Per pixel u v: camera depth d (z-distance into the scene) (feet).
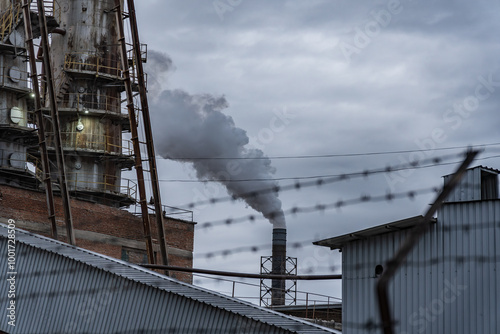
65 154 265.75
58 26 263.70
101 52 275.39
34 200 235.61
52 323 155.84
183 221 270.26
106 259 163.63
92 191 262.88
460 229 130.41
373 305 135.64
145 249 260.01
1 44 244.83
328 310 209.77
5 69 247.70
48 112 263.29
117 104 277.44
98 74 269.03
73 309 154.30
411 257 133.59
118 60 277.64
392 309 133.59
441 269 130.72
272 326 128.67
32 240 172.35
